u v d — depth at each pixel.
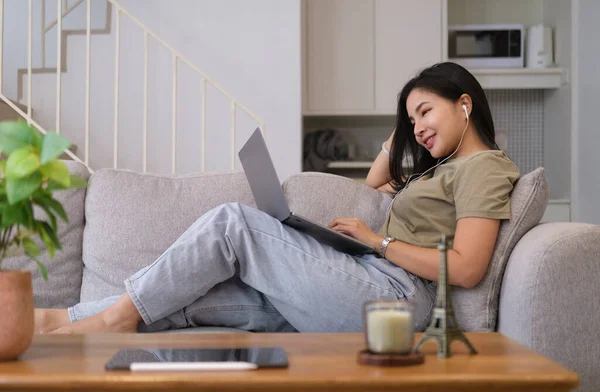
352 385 0.88
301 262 1.62
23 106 4.24
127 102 4.27
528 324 1.44
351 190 2.05
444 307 1.04
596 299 1.43
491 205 1.65
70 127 4.28
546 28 4.62
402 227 1.87
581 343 1.42
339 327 1.66
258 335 1.27
